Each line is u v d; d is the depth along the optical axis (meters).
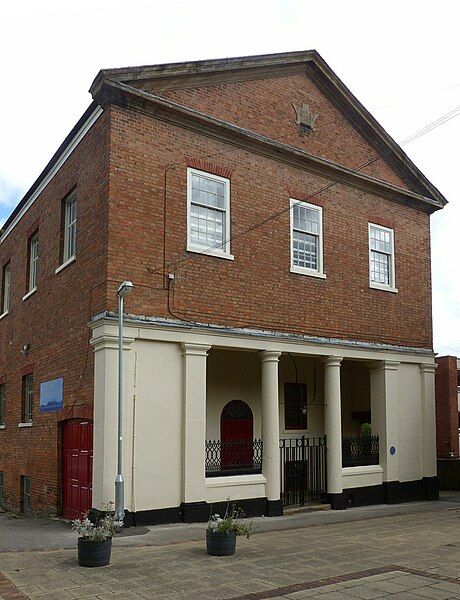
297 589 8.08
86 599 7.56
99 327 12.61
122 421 12.20
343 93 17.52
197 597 7.68
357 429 20.42
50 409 15.48
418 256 19.41
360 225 17.80
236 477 14.08
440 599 7.72
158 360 13.10
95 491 12.20
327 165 16.81
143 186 13.40
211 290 14.14
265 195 15.58
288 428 18.11
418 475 18.25
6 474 19.14
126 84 13.46
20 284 19.42
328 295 16.59
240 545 10.92
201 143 14.53
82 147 14.65
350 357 16.80
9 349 20.03
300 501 15.96
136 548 10.46
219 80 15.20
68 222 15.91
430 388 18.95
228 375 16.91
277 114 16.28
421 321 19.09
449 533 12.41
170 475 12.91
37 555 9.98
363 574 8.90
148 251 13.26
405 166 19.11
